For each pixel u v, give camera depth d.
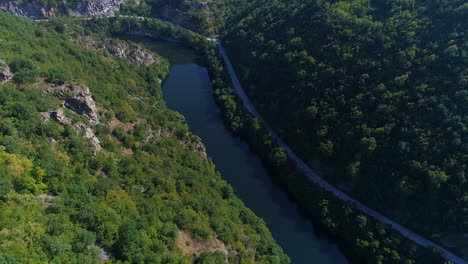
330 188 101.69
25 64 78.69
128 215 59.72
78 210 53.91
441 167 82.69
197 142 106.62
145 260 52.56
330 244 90.31
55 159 60.12
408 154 88.12
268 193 104.12
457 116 84.69
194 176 88.31
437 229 83.56
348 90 106.94
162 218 65.69
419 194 85.19
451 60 91.81
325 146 101.75
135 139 89.50
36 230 44.38
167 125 105.31
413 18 108.62
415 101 92.56
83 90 80.94
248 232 80.50
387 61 103.69
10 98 66.56
